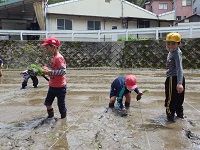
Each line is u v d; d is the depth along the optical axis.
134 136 3.37
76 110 4.86
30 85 8.25
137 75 10.96
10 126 3.93
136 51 13.77
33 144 3.15
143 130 3.61
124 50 14.06
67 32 15.16
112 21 21.33
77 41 14.57
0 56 14.59
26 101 5.84
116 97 5.18
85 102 5.62
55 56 4.08
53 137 3.39
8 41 14.62
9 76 11.06
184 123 3.92
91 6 20.19
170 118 4.05
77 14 19.44
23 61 14.71
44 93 6.79
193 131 3.54
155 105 5.23
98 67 14.32
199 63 12.70
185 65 12.84
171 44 3.89
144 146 3.02
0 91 7.18
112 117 4.31
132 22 22.42
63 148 3.01
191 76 10.51
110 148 2.97
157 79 9.55
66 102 5.64
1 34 15.15
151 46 13.48
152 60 13.51
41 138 3.36
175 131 3.55
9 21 19.95
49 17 18.53
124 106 4.93
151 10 38.47
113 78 10.05
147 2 42.66
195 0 34.59
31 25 21.58
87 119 4.21
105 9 20.92
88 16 19.86
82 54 14.58
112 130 3.63
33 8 17.92
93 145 3.08
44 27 18.33
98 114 4.52
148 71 12.72
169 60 4.00
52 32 15.20
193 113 4.59
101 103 5.49
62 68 4.02
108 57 14.51
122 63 14.21
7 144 3.17
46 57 14.67
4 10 17.48
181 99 4.08
